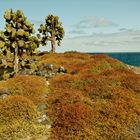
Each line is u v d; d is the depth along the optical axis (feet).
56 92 98.58
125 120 75.51
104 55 182.29
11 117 76.95
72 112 76.23
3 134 68.85
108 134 68.90
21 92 97.50
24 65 142.51
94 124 72.90
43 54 235.81
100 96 91.66
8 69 148.25
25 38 144.46
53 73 132.77
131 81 103.45
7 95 96.37
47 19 248.32
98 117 76.02
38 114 79.66
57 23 250.37
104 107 81.56
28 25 143.54
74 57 192.13
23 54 149.79
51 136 68.90
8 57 138.21
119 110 79.51
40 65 143.95
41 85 106.01
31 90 98.99
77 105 80.53
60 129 71.05
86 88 98.07
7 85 105.09
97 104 84.58
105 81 103.71
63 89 100.32
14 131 70.23
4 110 78.54
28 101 83.76
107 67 146.72
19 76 116.06
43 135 69.56
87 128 70.18
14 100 82.84
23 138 67.97
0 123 75.41
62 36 253.85
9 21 140.97
